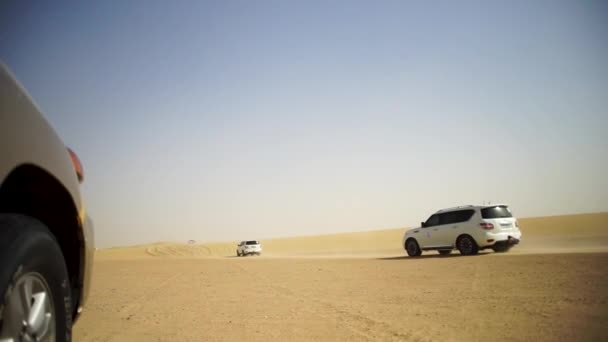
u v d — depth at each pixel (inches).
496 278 406.9
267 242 3966.5
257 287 432.8
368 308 295.0
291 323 257.0
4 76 91.7
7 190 106.3
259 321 266.2
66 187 109.2
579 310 257.0
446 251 820.6
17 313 87.5
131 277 601.0
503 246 719.1
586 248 753.6
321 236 3959.2
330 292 375.6
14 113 91.4
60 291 104.3
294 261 822.5
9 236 86.7
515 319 244.2
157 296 394.6
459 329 228.4
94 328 261.1
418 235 808.3
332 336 223.6
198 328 252.5
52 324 100.4
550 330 217.8
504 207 733.9
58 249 105.3
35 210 114.2
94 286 497.4
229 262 900.0
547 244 1069.8
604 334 207.3
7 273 81.9
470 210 732.0
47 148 103.0
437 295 335.6
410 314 270.4
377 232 3811.5
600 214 2615.7
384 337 217.9
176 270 707.4
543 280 374.0
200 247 3602.4
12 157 87.8
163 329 252.8
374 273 511.8
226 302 344.8
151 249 3545.8
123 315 302.7
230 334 235.1
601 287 324.2
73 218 116.7
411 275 470.0
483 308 278.7
